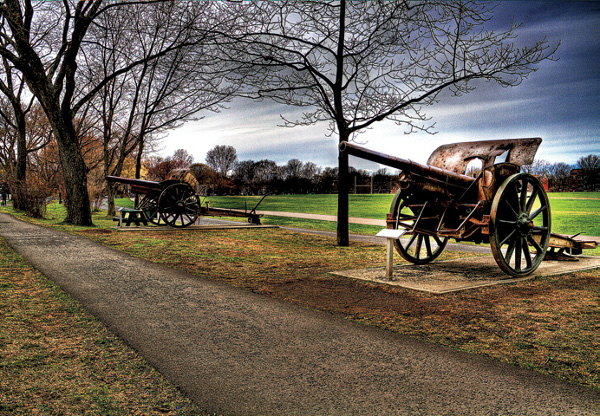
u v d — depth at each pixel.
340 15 11.08
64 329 4.14
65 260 8.12
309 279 6.86
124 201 53.31
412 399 2.82
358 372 3.25
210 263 8.34
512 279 6.87
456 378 3.16
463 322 4.57
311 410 2.66
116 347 3.71
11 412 2.57
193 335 4.06
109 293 5.66
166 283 6.36
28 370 3.18
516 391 2.96
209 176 84.31
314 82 11.79
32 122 32.72
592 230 16.88
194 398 2.80
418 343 3.90
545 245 7.51
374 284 6.48
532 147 7.24
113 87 21.47
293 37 11.21
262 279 6.85
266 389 2.95
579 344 3.91
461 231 7.03
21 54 14.98
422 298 5.62
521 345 3.87
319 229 17.88
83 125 26.02
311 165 89.38
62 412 2.59
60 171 33.94
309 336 4.07
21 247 9.54
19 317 4.46
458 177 7.16
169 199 15.57
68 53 15.15
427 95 10.83
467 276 7.11
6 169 33.12
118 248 9.98
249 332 4.17
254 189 84.81
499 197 6.63
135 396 2.82
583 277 7.10
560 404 2.78
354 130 11.48
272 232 15.32
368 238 14.12
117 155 28.33
